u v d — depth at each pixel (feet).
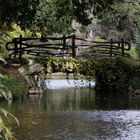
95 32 210.18
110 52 98.48
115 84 105.50
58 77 159.94
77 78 91.40
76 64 89.40
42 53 89.15
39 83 106.63
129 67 102.12
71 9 79.25
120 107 82.12
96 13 87.51
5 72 87.40
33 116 69.41
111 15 91.25
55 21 79.36
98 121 65.51
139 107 81.97
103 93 108.17
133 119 67.62
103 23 208.33
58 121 65.00
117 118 68.54
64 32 83.71
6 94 21.29
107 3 85.35
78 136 53.67
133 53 166.09
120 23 96.07
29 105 83.61
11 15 78.79
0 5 76.95
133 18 176.96
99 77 104.32
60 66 89.20
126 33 197.36
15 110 75.61
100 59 97.14
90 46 92.17
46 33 84.53
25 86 96.27
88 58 91.86
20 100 91.50
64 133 55.47
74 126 60.64
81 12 86.07
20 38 87.20
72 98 100.89
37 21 79.25
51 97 102.58
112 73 101.24
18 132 55.52
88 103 89.45
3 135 19.71
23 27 81.82
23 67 91.09
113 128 59.41
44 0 77.87
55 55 89.40
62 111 76.38
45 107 81.41
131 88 104.37
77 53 93.66
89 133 55.83
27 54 91.61
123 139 52.24
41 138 52.24
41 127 59.36
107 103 89.15
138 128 59.72
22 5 77.71
